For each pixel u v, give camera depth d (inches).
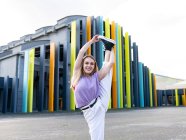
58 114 797.9
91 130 109.2
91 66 111.7
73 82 113.9
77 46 1175.6
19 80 1042.1
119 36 1432.1
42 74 1045.2
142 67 1670.8
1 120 561.0
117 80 1346.0
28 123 470.9
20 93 1027.3
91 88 108.3
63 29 1219.9
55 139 254.7
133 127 363.9
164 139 242.4
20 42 1513.3
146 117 591.2
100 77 112.4
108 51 118.0
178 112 838.5
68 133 305.7
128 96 1437.0
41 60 1058.7
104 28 1387.8
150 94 1724.9
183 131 307.3
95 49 1267.2
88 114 109.3
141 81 1593.3
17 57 1055.0
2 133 313.9
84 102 108.6
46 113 869.2
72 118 600.7
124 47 1507.1
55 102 1067.9
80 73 113.3
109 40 116.7
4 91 988.6
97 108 108.0
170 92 2111.2
